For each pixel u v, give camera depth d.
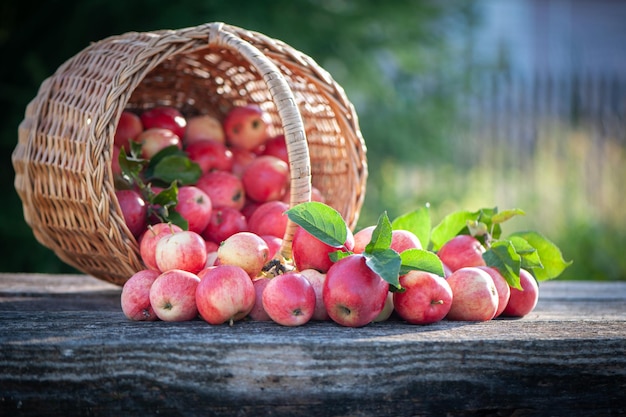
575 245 3.15
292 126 1.36
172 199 1.46
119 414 1.20
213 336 1.23
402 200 3.82
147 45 1.41
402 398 1.21
